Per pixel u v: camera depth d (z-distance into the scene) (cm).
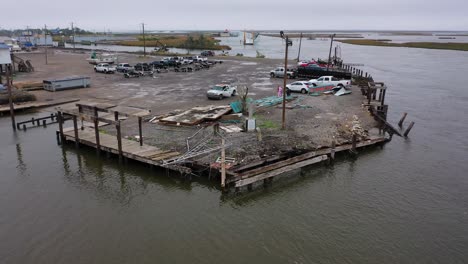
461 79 5538
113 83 4834
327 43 17038
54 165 2114
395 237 1430
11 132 2702
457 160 2234
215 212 1606
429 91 4519
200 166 1927
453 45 13888
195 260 1280
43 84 4266
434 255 1329
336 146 2198
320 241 1396
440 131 2833
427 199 1739
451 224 1530
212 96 3697
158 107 3353
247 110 3073
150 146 2203
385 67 7138
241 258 1291
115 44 14475
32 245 1360
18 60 6153
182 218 1551
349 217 1569
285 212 1612
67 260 1279
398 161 2214
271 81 5034
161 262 1270
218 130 2441
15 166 2084
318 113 3081
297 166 1955
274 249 1345
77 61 7700
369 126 2777
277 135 2430
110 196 1750
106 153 2230
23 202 1677
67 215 1569
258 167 1981
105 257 1295
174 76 5569
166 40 15775
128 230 1458
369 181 1936
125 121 2844
